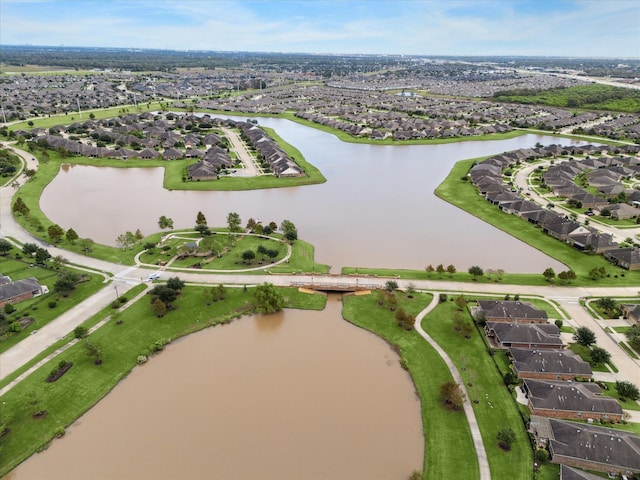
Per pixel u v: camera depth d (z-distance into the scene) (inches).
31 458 2652.6
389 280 4559.5
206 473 2551.7
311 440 2773.1
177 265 4773.6
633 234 5866.1
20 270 4586.6
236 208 6673.2
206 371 3373.5
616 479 2486.5
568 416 2930.6
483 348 3599.9
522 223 6190.9
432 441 2770.7
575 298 4296.3
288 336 3811.5
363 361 3511.3
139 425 2871.6
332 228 6018.7
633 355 3513.8
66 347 3503.9
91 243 5068.9
